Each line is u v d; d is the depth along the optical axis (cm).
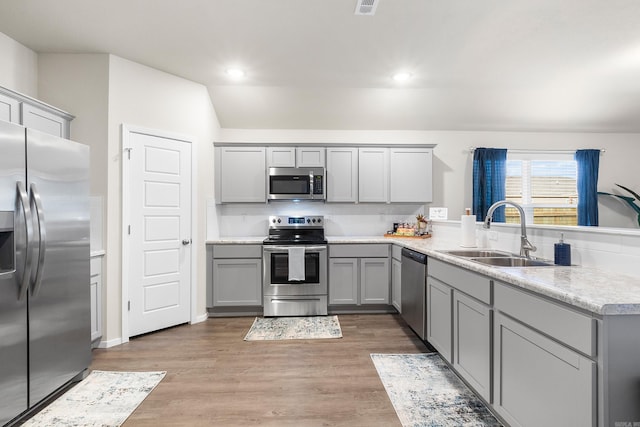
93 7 221
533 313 139
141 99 303
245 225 424
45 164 187
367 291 367
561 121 429
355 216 433
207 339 295
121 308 287
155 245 312
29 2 215
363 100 383
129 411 187
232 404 194
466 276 197
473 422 175
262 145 390
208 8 222
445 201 443
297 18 233
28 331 177
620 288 128
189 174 338
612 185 459
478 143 446
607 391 108
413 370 235
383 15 229
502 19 234
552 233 203
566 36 257
